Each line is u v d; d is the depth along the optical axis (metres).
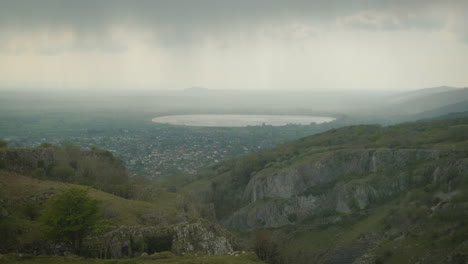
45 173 92.00
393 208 109.81
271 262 87.50
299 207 134.62
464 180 102.06
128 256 64.00
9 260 49.25
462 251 67.81
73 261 51.53
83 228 59.72
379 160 134.00
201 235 71.44
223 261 55.44
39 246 58.75
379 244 91.81
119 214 74.38
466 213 84.12
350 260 93.19
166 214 79.31
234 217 139.25
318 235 115.19
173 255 58.84
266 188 145.88
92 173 102.81
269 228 130.38
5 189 71.56
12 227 60.03
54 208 59.84
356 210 122.06
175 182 174.00
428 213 94.38
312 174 141.62
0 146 99.81
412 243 82.62
